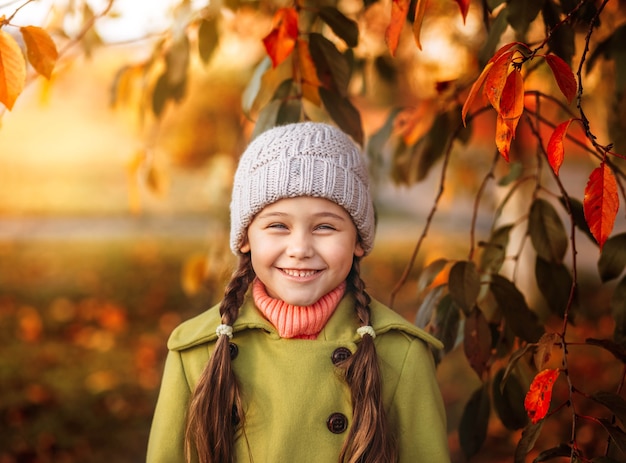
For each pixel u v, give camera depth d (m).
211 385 1.54
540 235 1.86
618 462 1.44
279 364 1.59
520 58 1.26
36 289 7.00
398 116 2.19
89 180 13.62
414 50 3.37
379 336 1.65
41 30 1.42
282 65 2.32
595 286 6.37
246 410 1.57
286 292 1.54
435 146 2.12
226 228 3.02
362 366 1.55
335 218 1.53
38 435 3.67
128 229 10.76
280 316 1.58
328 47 1.78
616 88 1.98
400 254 8.99
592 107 2.70
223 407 1.53
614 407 1.46
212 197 3.08
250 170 1.56
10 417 3.85
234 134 5.64
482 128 3.80
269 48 1.59
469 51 3.23
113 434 3.76
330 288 1.57
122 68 2.38
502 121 1.23
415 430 1.60
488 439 3.44
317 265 1.54
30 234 10.27
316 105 1.85
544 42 1.35
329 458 1.54
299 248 1.50
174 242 9.60
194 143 6.21
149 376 4.65
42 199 12.41
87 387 4.37
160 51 2.30
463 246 8.41
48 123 13.20
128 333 5.67
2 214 11.74
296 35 1.60
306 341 1.61
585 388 3.78
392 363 1.62
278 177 1.50
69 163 13.64
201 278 3.05
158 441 1.60
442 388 4.18
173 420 1.61
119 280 7.43
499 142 1.24
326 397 1.57
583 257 7.75
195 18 2.17
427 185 15.66
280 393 1.57
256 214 1.56
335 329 1.63
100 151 13.87
